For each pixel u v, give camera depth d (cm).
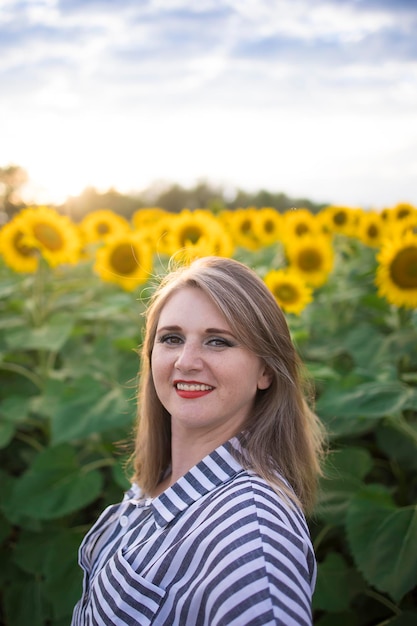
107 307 457
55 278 644
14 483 363
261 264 629
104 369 416
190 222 478
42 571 330
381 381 322
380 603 313
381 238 600
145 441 219
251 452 170
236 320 174
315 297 622
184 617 138
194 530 148
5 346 455
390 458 371
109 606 153
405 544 264
